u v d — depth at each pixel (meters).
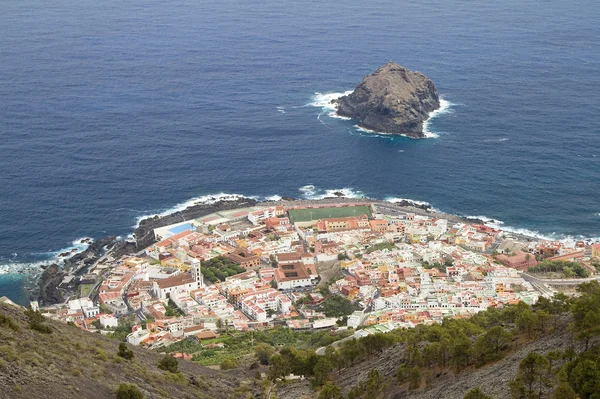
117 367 196.12
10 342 175.38
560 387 161.62
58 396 158.88
